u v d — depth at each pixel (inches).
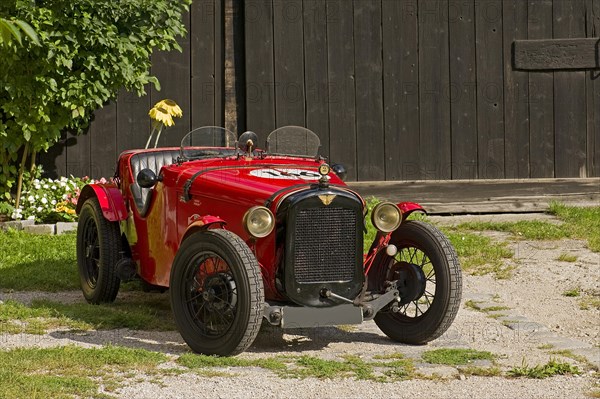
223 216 345.7
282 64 676.1
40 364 302.7
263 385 287.6
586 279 476.1
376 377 299.3
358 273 340.8
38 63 580.7
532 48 686.5
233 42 675.4
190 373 300.8
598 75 692.1
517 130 690.2
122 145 667.4
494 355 332.8
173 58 672.4
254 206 330.6
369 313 340.2
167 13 614.9
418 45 682.8
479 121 687.7
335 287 336.2
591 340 366.0
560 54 687.7
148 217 390.6
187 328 332.5
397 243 361.1
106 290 410.0
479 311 412.5
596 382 297.7
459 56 684.7
